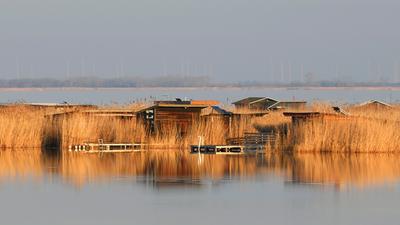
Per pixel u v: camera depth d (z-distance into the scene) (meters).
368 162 148.25
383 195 113.94
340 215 101.12
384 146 160.00
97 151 166.38
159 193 115.56
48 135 171.88
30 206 106.69
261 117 182.12
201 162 149.38
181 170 138.25
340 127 163.00
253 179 128.12
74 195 114.31
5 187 120.50
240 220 98.56
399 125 165.00
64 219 99.19
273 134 171.00
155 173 134.62
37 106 197.50
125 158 155.38
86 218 99.69
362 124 162.50
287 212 102.94
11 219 99.38
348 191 117.19
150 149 170.00
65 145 168.50
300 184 123.50
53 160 151.62
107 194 114.94
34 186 121.44
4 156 157.38
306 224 96.69
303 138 164.88
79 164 145.62
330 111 174.88
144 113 174.12
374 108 199.50
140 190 118.06
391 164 145.25
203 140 169.38
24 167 141.25
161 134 171.75
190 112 172.88
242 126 173.88
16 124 169.62
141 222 97.38
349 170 137.62
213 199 111.12
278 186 121.56
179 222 97.50
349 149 161.25
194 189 119.06
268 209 104.62
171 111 172.38
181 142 171.00
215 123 173.50
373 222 97.62
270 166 143.38
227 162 149.12
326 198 111.88
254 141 169.75
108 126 172.25
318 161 149.88
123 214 101.75
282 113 181.50
